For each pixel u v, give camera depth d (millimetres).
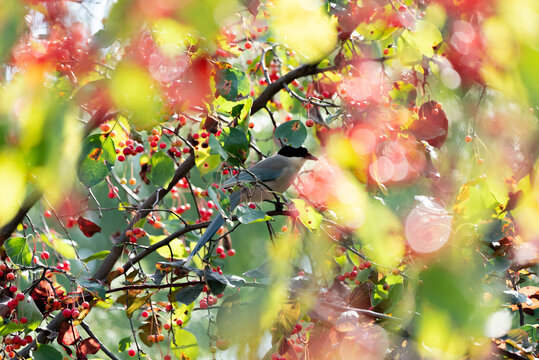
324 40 7082
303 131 7555
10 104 1800
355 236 6621
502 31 1983
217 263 7348
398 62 8617
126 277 7066
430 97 7836
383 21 6133
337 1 6535
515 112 3938
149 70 2291
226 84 6707
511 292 6027
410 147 7219
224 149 6637
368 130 6812
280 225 14008
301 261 7617
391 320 6273
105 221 18094
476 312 2098
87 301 7086
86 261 6461
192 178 16188
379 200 5410
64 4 2787
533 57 1901
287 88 8922
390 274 7328
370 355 6188
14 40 1944
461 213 5863
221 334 6180
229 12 1980
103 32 2396
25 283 7957
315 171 7234
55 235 9211
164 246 8594
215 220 7613
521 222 5375
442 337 2096
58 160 1788
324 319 6750
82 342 7020
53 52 2148
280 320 6301
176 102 4613
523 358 6094
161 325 7750
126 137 7934
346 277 8000
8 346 6543
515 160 5453
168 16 1947
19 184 1767
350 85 7965
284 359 6395
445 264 2170
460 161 9008
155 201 8383
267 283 6305
